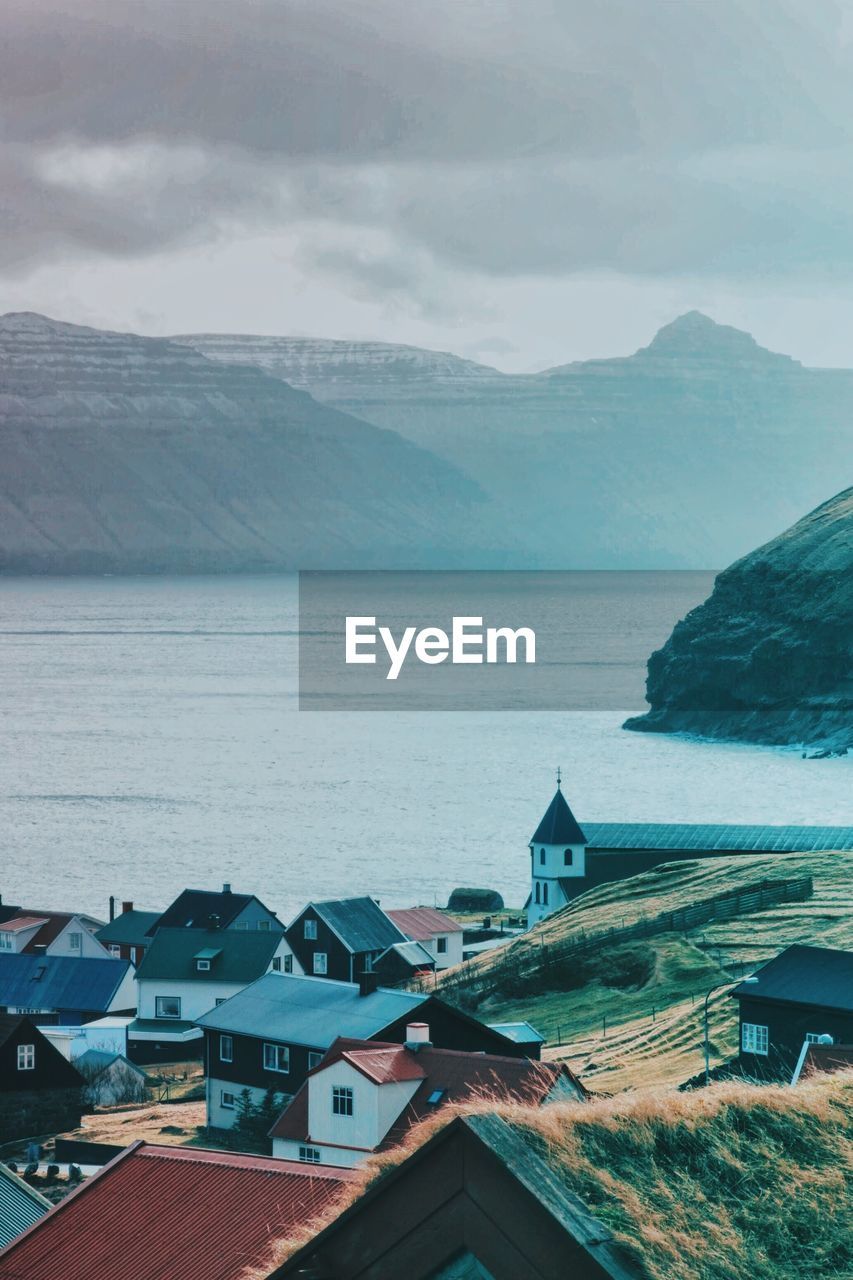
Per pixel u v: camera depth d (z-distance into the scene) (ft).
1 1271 74.18
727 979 301.22
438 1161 45.19
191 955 332.19
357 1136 145.38
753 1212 51.55
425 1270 44.91
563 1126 52.70
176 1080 284.00
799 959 198.59
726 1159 53.36
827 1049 119.55
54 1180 190.60
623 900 381.60
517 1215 44.19
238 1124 204.95
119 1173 79.51
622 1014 293.43
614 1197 49.80
